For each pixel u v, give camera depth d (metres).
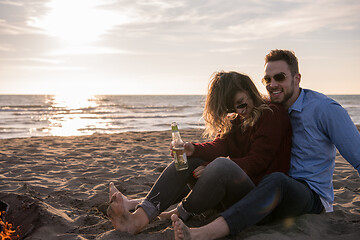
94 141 9.00
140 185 3.71
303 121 2.33
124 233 2.14
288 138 2.37
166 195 2.24
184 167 2.27
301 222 2.30
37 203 2.52
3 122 22.02
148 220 2.20
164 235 2.15
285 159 2.35
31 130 16.88
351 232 2.24
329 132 2.27
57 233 2.26
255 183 2.32
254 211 2.01
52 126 19.38
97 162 5.50
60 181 4.06
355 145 2.20
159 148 7.33
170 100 89.50
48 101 74.56
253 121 2.37
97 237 2.13
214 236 1.96
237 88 2.35
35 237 2.17
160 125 19.95
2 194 2.67
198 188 2.20
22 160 5.65
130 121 23.42
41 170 4.80
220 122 2.54
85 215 2.65
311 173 2.35
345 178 4.12
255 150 2.29
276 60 2.36
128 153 6.59
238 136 2.56
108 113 33.97
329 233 2.23
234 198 2.21
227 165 2.14
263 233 2.17
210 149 2.46
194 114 32.94
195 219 2.52
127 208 2.35
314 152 2.33
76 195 3.34
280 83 2.34
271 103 2.45
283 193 2.13
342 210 2.68
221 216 2.00
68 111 36.34
